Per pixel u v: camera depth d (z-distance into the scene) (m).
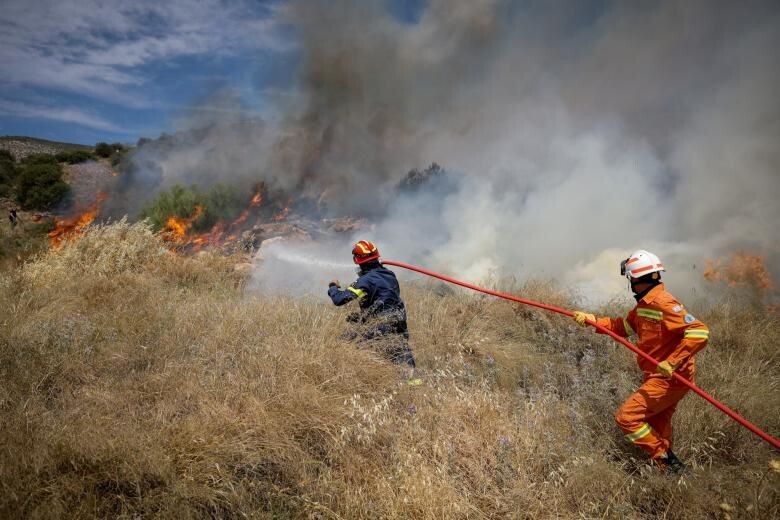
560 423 3.65
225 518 2.63
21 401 3.24
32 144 62.41
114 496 2.57
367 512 2.69
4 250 10.84
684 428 3.69
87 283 6.05
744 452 3.57
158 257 7.49
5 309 4.86
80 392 3.53
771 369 4.87
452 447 3.23
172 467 2.68
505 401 3.96
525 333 5.49
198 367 3.73
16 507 2.32
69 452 2.64
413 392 3.74
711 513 3.01
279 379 3.54
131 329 4.52
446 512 2.73
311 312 4.80
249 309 4.81
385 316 4.25
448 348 4.78
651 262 3.47
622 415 3.40
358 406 3.22
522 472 3.17
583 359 4.83
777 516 2.85
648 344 3.44
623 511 2.90
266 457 2.90
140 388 3.56
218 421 3.01
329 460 3.04
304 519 2.67
